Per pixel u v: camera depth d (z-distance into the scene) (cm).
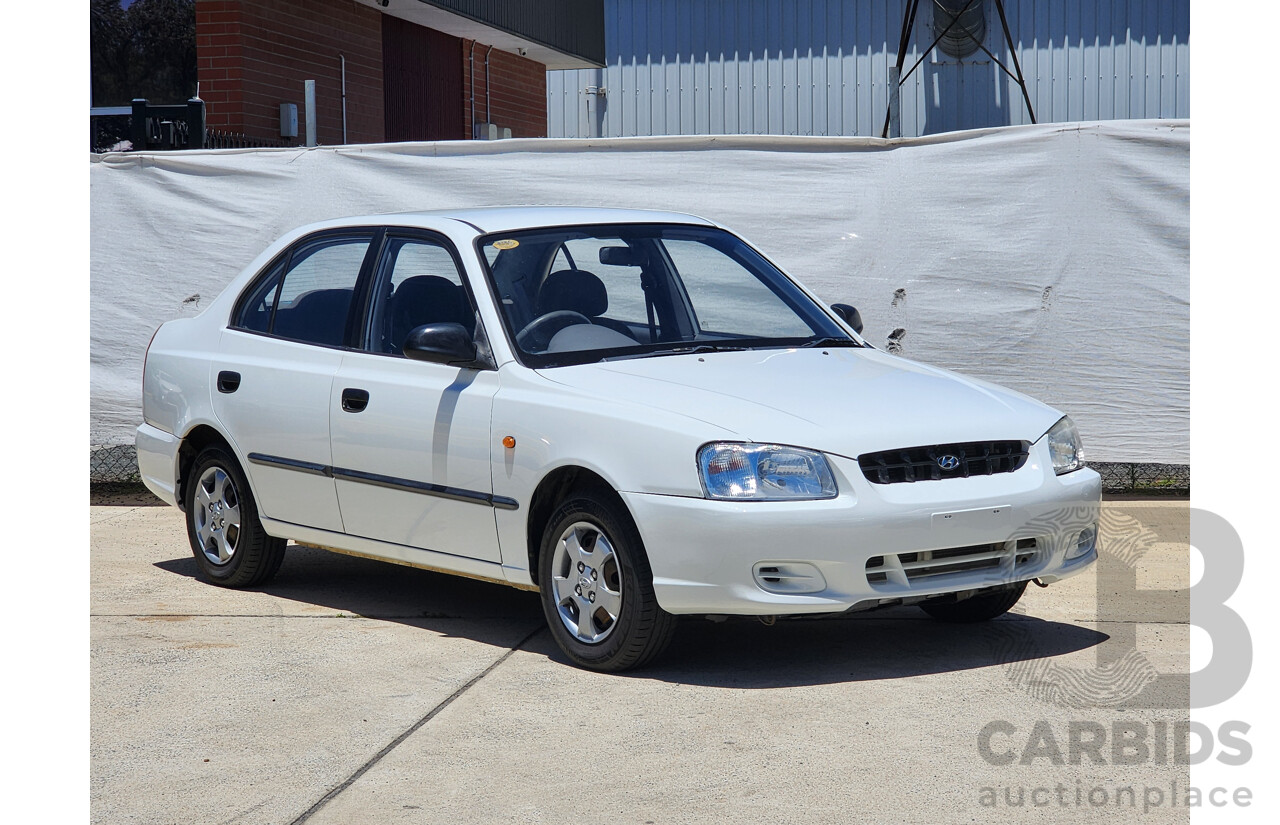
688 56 2661
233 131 1341
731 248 671
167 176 955
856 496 503
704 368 573
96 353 964
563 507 544
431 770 437
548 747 455
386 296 637
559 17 2059
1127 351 862
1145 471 882
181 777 434
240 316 704
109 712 499
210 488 711
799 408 528
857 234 886
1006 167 867
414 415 597
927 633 598
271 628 620
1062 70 2583
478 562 582
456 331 574
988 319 875
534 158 914
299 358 659
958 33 2525
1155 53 2556
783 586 502
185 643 594
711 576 502
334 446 631
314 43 1484
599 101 2689
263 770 440
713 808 400
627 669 537
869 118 2619
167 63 1380
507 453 559
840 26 2620
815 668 544
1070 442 566
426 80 1791
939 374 600
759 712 488
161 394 729
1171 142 845
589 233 636
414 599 680
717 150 897
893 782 418
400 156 929
